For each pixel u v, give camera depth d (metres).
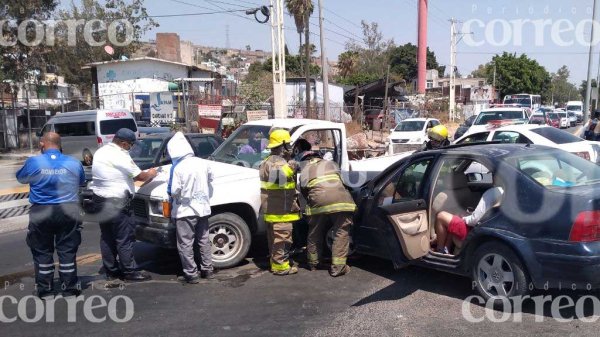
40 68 24.69
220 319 4.79
